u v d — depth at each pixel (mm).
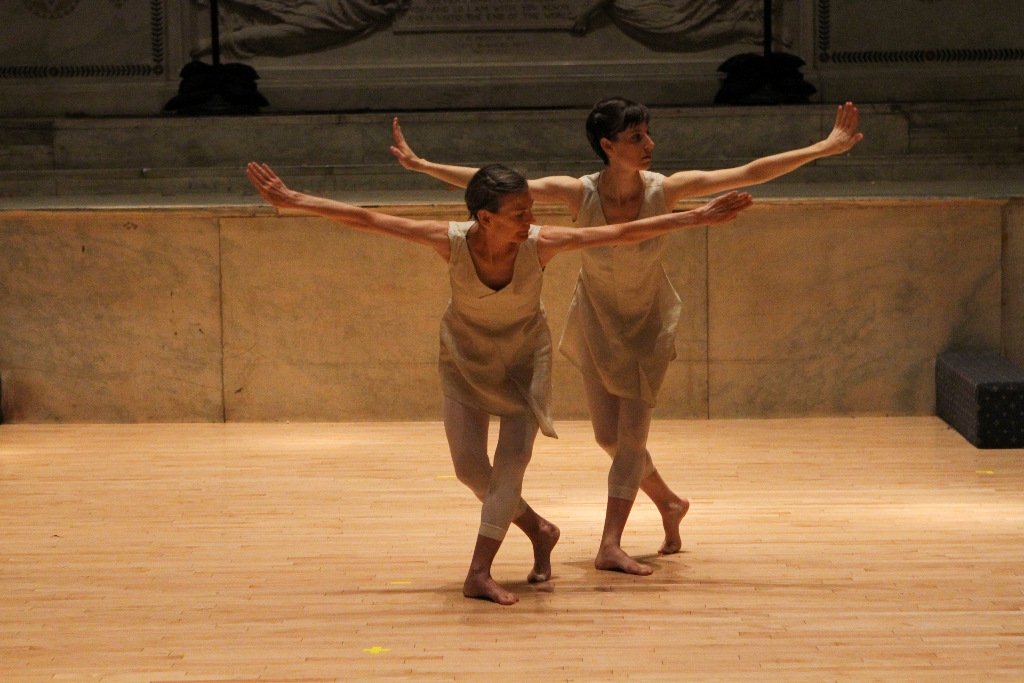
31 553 7898
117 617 6645
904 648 6055
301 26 21062
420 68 21047
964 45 20797
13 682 5742
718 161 18156
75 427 12273
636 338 7473
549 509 9008
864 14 20859
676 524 7758
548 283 12188
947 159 17922
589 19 20984
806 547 7859
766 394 12289
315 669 5863
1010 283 12188
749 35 20984
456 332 6992
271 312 12273
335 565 7602
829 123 18281
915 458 10508
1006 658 5906
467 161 18500
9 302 12328
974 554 7648
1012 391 10773
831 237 12086
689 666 5852
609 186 7301
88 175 17969
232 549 7977
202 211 12102
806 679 5676
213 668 5891
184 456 10914
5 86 21297
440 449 11133
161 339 12328
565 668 5844
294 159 18625
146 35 21281
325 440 11562
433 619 6570
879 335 12211
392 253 12164
